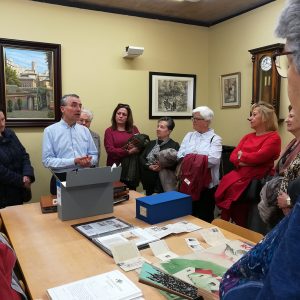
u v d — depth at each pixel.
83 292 1.05
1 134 2.94
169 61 4.29
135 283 1.14
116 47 3.93
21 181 2.91
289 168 1.82
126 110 3.53
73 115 2.81
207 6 3.82
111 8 3.84
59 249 1.45
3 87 3.36
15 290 0.98
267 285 0.39
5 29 3.34
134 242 1.45
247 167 2.59
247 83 3.90
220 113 4.38
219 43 4.32
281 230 0.42
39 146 3.62
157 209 1.79
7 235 1.69
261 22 3.65
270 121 2.60
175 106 4.38
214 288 1.00
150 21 4.10
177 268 1.17
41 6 3.48
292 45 0.42
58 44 3.57
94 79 3.84
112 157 3.38
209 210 2.99
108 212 1.98
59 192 1.86
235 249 1.35
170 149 3.00
